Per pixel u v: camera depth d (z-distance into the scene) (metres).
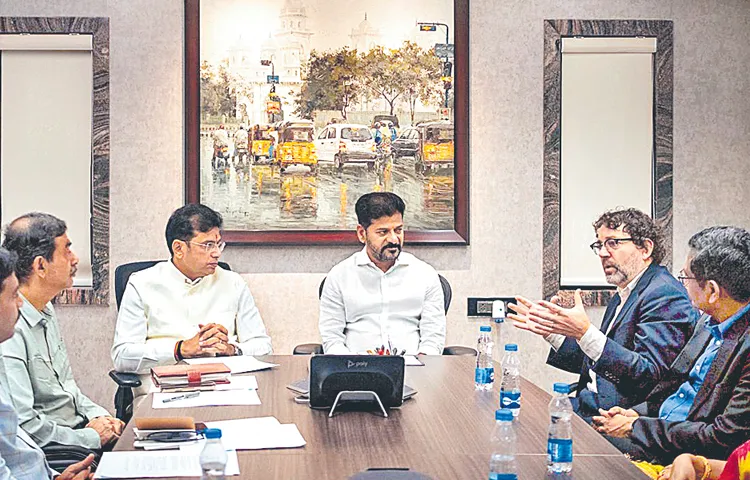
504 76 4.86
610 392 3.39
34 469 2.47
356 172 4.84
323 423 2.52
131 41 4.75
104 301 4.75
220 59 4.79
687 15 4.89
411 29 4.84
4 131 4.77
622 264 3.49
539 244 4.89
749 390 2.54
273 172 4.81
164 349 3.75
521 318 3.34
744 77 4.91
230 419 2.56
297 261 4.84
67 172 4.79
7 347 2.98
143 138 4.77
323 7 4.81
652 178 4.91
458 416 2.62
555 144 4.86
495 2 4.84
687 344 3.16
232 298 4.15
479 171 4.87
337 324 4.32
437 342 4.29
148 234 4.78
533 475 1.99
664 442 2.69
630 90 4.90
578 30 4.85
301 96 4.82
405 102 4.85
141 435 2.30
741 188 4.93
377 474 1.93
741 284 2.65
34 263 3.13
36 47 4.73
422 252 4.88
